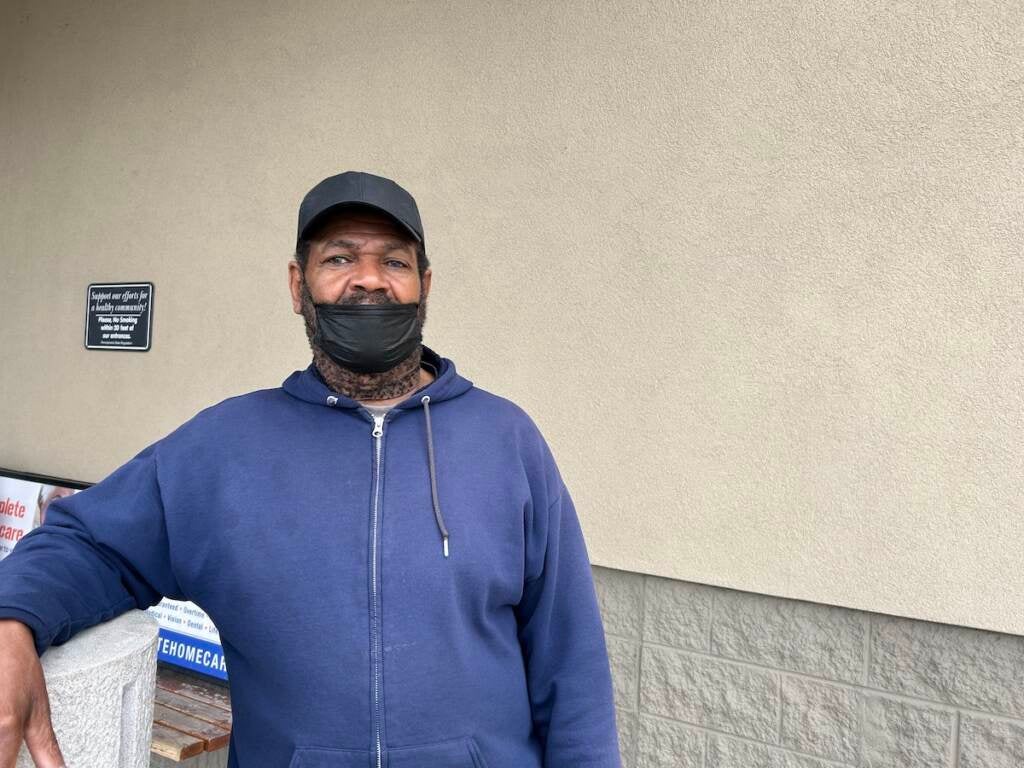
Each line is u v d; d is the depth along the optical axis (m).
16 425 4.03
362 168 2.99
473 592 1.35
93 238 3.78
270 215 3.21
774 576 2.23
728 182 2.32
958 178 2.03
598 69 2.53
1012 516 1.96
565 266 2.57
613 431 2.48
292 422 1.44
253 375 3.22
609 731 1.47
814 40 2.21
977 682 2.02
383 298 1.45
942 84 2.05
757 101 2.28
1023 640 1.97
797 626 2.25
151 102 3.59
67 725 1.14
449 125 2.81
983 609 1.98
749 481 2.28
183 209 3.47
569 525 1.54
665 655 2.45
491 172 2.72
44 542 1.31
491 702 1.37
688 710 2.41
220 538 1.33
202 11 3.44
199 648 3.09
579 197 2.55
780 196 2.25
